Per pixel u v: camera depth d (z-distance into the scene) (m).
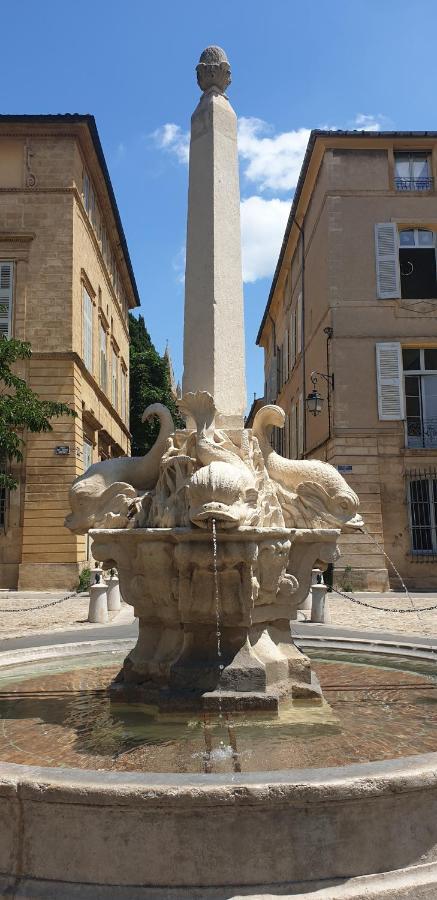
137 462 6.87
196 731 5.19
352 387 24.83
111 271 37.72
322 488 6.64
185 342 7.15
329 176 26.11
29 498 24.22
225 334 7.04
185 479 6.26
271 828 3.24
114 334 38.28
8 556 24.02
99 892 3.20
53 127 26.31
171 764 4.39
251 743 4.82
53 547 23.94
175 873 3.22
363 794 3.27
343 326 25.19
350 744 4.79
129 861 3.24
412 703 6.13
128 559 6.34
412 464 24.39
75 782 3.31
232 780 3.30
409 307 25.30
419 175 26.62
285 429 38.59
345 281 25.50
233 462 6.20
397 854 3.36
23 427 24.03
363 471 24.30
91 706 6.11
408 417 25.30
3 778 3.39
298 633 11.34
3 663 8.12
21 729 5.36
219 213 7.26
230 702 5.53
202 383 6.94
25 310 25.39
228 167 7.46
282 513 6.53
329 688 6.82
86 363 28.19
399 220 25.94
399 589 23.61
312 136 26.31
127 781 3.31
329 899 3.15
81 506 6.66
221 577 5.72
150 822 3.24
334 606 18.72
